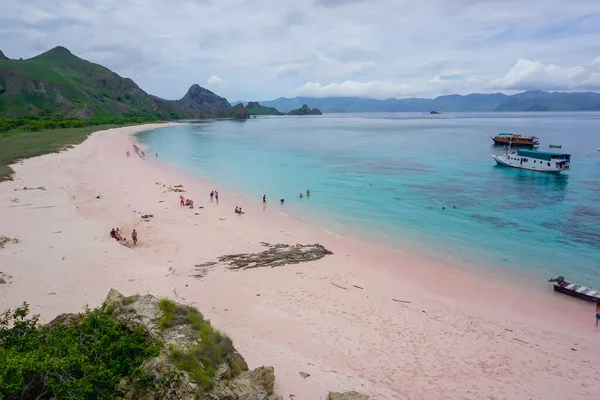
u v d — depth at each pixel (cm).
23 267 2580
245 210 4691
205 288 2512
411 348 2023
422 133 16550
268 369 1493
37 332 1486
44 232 3269
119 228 3656
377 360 1902
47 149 8225
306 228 4084
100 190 5034
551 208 4841
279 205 4988
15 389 1098
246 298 2433
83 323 1495
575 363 1980
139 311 1548
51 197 4434
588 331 2305
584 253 3478
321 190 5819
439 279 2975
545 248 3597
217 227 3931
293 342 1991
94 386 1220
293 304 2406
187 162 8375
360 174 7012
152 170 7006
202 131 17900
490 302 2638
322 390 1580
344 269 3045
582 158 8650
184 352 1355
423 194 5553
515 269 3173
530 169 7238
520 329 2294
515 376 1850
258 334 2028
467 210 4775
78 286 2361
